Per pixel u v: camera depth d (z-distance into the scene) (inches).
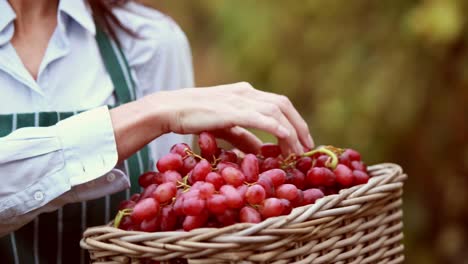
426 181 116.0
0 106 58.8
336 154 56.8
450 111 109.7
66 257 59.0
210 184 49.9
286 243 49.1
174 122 54.1
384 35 113.0
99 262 51.2
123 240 49.8
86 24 61.3
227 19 130.3
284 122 55.2
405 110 108.7
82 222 59.0
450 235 113.5
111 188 54.6
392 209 54.4
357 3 117.6
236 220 50.4
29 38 60.7
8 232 54.6
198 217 49.8
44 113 57.8
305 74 123.7
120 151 54.1
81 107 60.4
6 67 58.8
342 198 51.2
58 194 53.2
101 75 61.9
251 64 128.2
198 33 158.1
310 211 49.8
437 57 108.4
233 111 53.8
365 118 111.8
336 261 51.3
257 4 128.0
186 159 53.4
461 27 103.3
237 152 61.1
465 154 111.5
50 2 61.9
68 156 53.3
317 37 121.3
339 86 115.2
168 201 51.1
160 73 66.6
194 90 55.2
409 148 114.4
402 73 109.3
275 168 54.5
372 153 113.7
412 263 116.9
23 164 52.9
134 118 54.1
